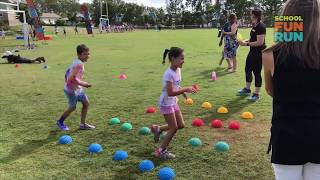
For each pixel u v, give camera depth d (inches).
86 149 222.1
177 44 1069.1
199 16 3656.5
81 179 180.7
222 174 182.5
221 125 260.7
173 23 3668.8
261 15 328.8
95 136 246.7
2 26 2378.2
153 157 206.5
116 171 189.3
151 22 3809.1
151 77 487.5
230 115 289.9
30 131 260.1
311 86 94.5
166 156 203.2
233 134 243.0
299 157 94.6
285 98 96.6
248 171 185.0
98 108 322.0
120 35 1838.1
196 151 213.2
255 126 259.6
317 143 93.5
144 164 190.5
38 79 491.8
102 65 626.2
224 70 523.8
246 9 3526.1
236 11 3558.1
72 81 248.5
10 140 241.0
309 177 97.0
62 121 260.1
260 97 346.9
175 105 204.1
